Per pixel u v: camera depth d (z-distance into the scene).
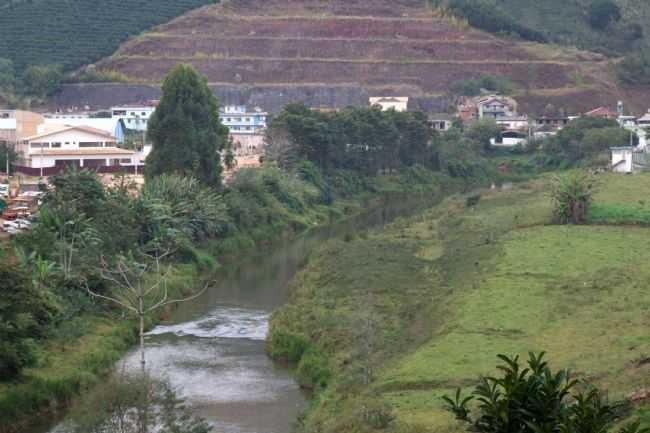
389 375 85.25
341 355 97.25
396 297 116.81
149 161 179.88
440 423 71.50
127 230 137.62
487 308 100.62
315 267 140.75
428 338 95.94
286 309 118.38
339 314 110.69
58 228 130.50
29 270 111.00
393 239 155.75
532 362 45.31
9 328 92.00
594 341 86.62
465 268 125.69
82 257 123.25
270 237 182.75
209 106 185.75
